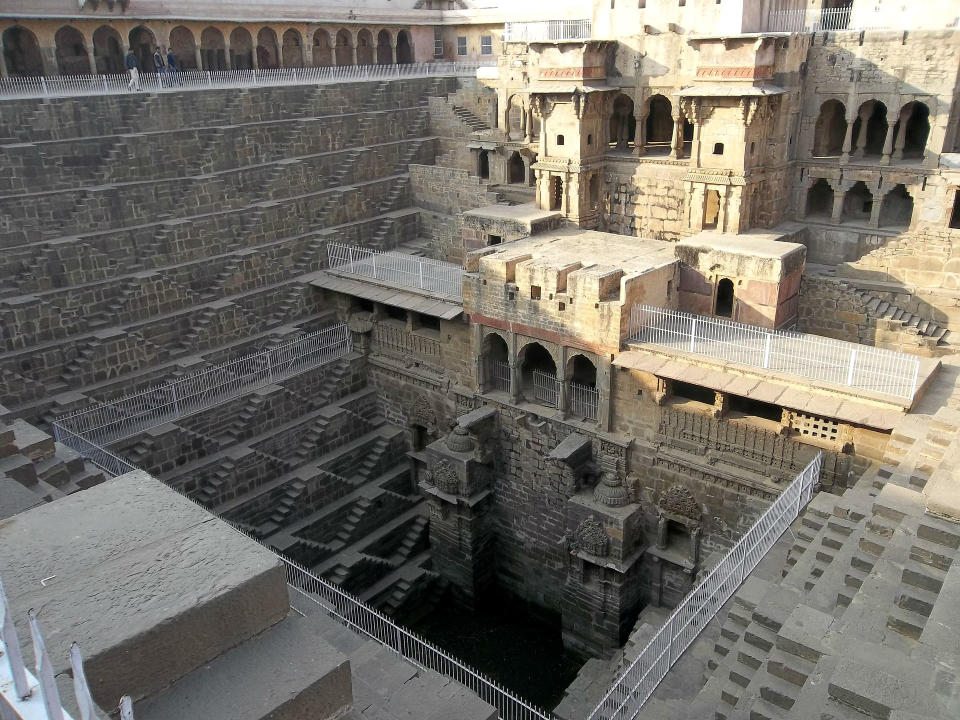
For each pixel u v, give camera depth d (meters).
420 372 41.44
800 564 20.08
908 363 27.88
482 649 37.28
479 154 52.84
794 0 42.25
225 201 44.25
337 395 42.91
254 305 42.75
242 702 9.48
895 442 24.27
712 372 30.00
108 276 39.09
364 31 64.69
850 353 27.83
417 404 42.28
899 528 17.44
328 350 43.25
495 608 40.72
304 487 38.62
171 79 48.56
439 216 50.78
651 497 33.62
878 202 39.44
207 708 9.37
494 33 66.69
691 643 22.39
